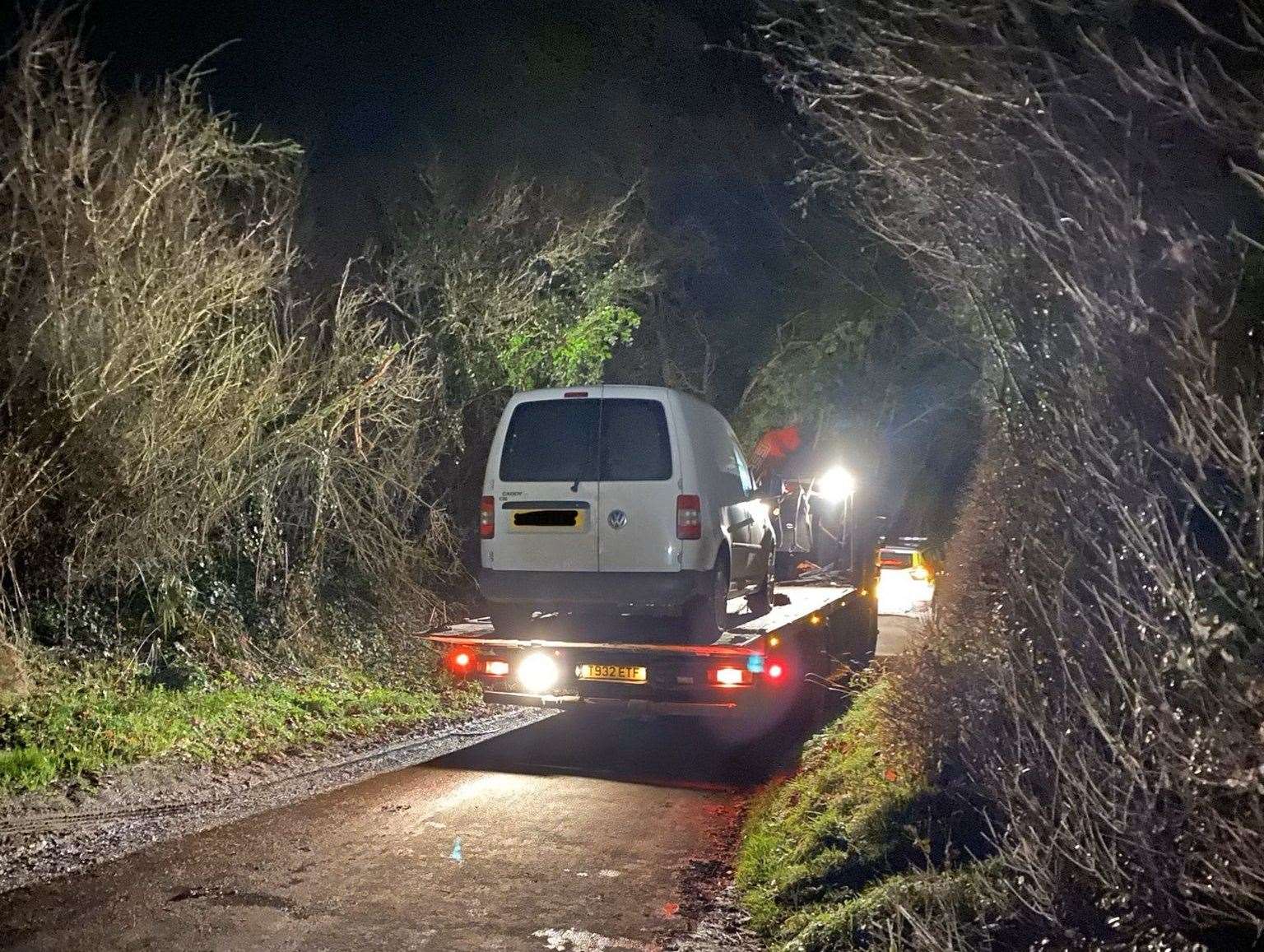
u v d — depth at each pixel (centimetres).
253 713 1176
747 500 1239
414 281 1761
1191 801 431
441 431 1700
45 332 1119
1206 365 456
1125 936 466
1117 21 571
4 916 641
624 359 2452
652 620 1173
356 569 1566
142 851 769
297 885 702
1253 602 408
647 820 878
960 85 655
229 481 1316
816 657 1284
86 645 1177
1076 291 534
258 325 1317
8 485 1110
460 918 650
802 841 764
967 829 673
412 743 1180
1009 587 638
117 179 1196
